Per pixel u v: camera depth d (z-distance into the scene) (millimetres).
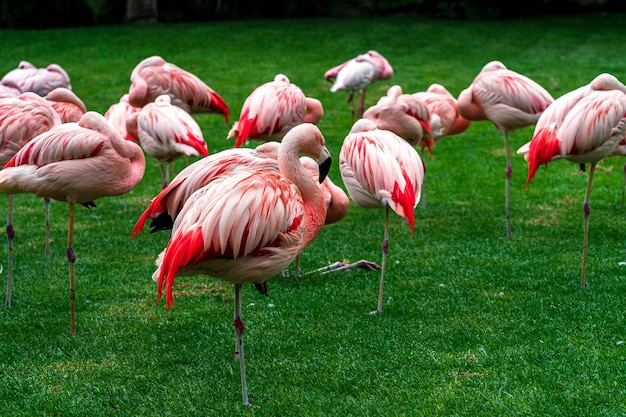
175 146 7578
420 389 4387
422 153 8922
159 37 19328
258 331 5328
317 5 23094
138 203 9180
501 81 7668
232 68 16578
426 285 6188
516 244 7219
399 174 5227
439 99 9023
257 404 4297
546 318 5375
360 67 12617
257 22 21562
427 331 5223
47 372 4754
